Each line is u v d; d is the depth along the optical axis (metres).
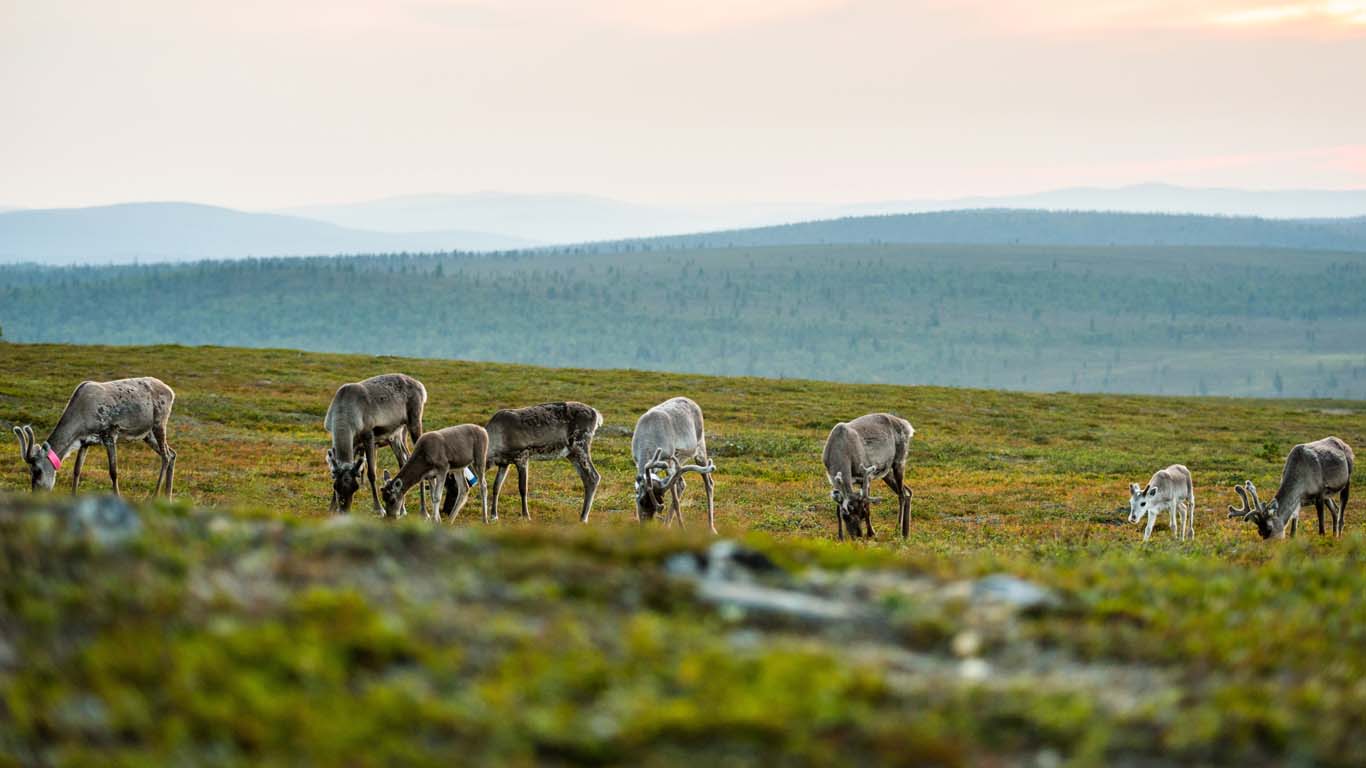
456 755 15.98
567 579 22.94
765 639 20.91
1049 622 22.72
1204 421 153.62
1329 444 67.25
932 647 21.34
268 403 125.12
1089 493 87.81
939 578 25.97
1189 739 17.72
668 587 22.91
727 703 17.56
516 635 19.83
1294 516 65.81
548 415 63.41
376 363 177.00
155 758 15.55
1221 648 22.22
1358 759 17.69
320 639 18.66
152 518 24.20
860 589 24.47
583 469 65.12
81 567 20.61
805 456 104.88
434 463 57.41
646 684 18.25
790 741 16.62
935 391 178.00
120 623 18.88
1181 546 48.25
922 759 16.45
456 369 174.25
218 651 18.00
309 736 16.17
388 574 22.41
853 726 17.22
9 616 18.78
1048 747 17.39
